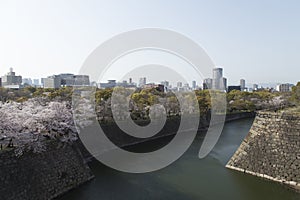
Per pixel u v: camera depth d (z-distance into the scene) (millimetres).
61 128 21422
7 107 21281
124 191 18984
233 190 18672
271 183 19422
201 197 17703
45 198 16828
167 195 18188
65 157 20281
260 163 21047
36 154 17922
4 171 15250
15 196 15117
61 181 18672
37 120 20062
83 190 19203
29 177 16500
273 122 21422
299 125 19828
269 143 21047
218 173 22422
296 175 18719
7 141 17297
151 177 22047
